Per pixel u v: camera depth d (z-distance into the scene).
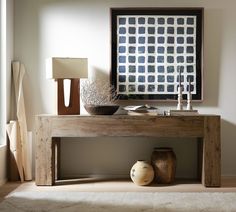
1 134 4.03
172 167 3.87
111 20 4.17
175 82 4.19
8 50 4.05
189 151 4.20
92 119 3.71
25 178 4.05
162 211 2.84
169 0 4.19
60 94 3.89
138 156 4.20
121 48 4.19
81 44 4.23
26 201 3.14
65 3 4.22
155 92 4.19
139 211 2.84
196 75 4.18
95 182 3.94
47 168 3.75
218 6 4.18
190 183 3.89
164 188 3.66
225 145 4.20
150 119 3.69
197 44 4.17
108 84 4.20
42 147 3.74
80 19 4.22
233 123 4.20
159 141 4.20
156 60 4.19
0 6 3.95
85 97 4.19
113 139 4.21
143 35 4.18
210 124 3.69
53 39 4.23
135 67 4.19
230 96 4.20
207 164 3.70
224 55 4.19
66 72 3.83
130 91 4.19
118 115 3.80
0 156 3.81
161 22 4.18
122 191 3.53
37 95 4.23
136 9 4.16
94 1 4.21
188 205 3.00
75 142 4.22
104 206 2.98
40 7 4.22
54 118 3.73
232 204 3.03
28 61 4.23
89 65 4.22
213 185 3.70
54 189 3.62
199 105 4.21
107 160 4.21
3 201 3.14
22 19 4.22
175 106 4.21
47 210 2.87
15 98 4.17
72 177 4.20
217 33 4.19
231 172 4.20
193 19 4.16
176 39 4.18
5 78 3.98
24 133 4.09
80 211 2.84
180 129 3.69
